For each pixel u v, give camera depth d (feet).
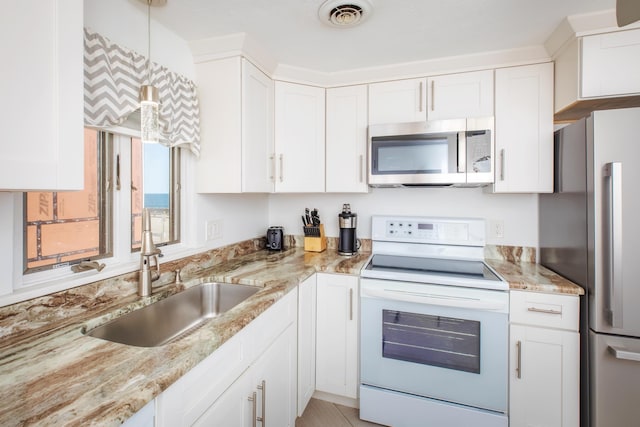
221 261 6.19
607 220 4.17
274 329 4.27
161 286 4.63
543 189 5.41
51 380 2.30
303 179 6.51
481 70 5.71
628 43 4.45
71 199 3.74
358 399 5.86
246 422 3.57
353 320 5.73
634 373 4.15
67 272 3.63
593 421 4.34
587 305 4.45
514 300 4.82
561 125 6.00
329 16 4.46
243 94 5.22
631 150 4.09
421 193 7.12
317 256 6.89
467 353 5.03
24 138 2.22
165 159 5.12
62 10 2.46
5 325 2.94
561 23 4.66
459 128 5.62
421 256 6.80
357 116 6.48
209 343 2.86
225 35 5.03
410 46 5.39
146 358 2.60
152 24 4.57
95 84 3.60
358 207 7.60
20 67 2.19
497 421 4.83
